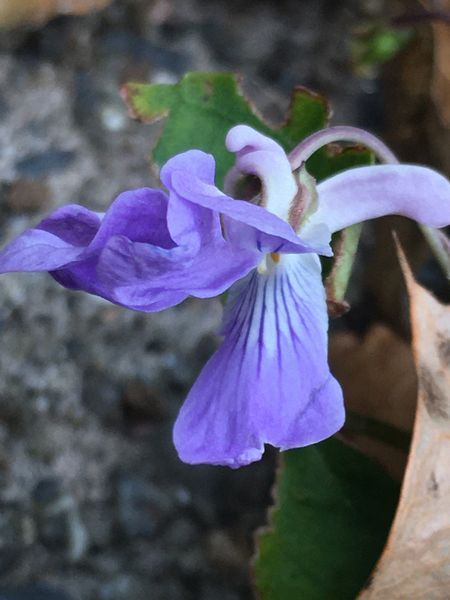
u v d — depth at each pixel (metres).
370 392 0.11
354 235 0.08
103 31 0.14
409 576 0.08
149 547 0.11
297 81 0.14
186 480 0.11
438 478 0.08
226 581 0.11
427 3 0.13
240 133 0.08
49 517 0.11
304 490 0.09
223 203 0.07
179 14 0.15
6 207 0.13
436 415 0.08
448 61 0.12
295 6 0.15
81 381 0.12
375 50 0.13
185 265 0.07
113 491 0.11
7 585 0.11
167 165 0.07
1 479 0.11
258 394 0.07
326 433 0.07
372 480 0.09
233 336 0.08
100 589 0.11
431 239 0.09
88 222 0.07
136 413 0.12
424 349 0.08
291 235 0.07
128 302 0.07
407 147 0.13
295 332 0.08
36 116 0.13
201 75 0.10
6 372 0.12
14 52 0.14
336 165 0.09
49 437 0.11
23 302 0.12
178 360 0.12
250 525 0.11
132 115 0.10
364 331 0.12
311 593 0.09
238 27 0.15
